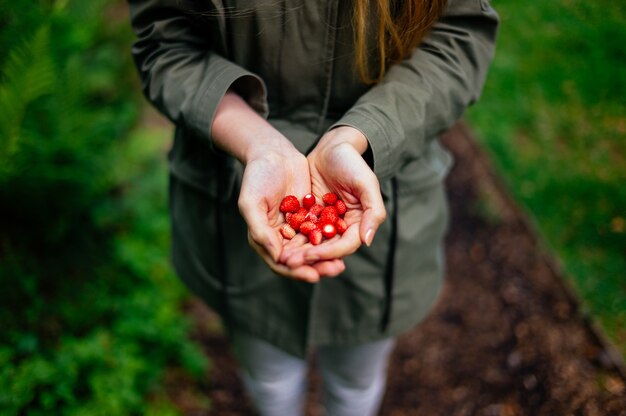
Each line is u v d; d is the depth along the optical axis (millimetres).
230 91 815
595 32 2377
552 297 1496
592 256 1623
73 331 1327
